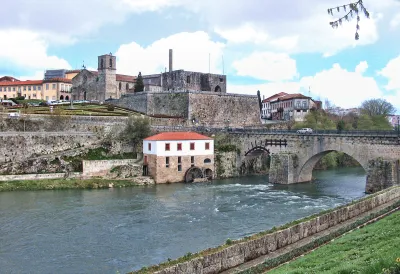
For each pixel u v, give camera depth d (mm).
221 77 190000
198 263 30234
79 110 138625
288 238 38188
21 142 101875
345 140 93312
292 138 105875
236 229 57438
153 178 103250
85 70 188125
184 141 107438
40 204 73812
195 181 108125
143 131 114562
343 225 44250
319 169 135500
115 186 95125
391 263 24391
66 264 44500
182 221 62344
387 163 81875
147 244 51031
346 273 25219
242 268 32094
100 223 61062
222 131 126250
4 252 48188
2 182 89750
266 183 105312
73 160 102125
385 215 47781
